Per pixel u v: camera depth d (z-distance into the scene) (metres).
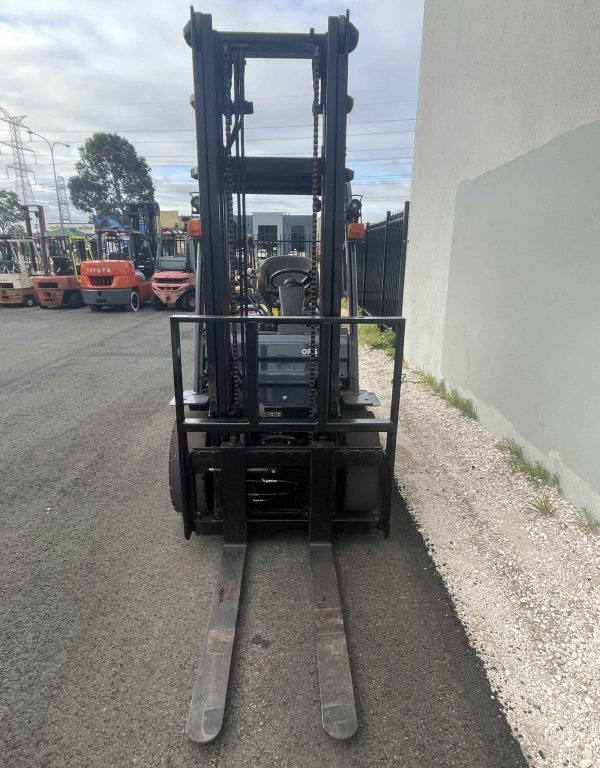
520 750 1.80
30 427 5.28
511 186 4.04
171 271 16.61
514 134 3.99
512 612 2.47
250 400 2.63
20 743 1.83
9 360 8.84
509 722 1.91
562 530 3.07
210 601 2.59
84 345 10.36
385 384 6.41
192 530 2.92
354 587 2.67
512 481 3.67
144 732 1.88
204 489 3.03
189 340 11.00
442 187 5.81
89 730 1.88
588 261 3.05
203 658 2.15
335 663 2.12
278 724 1.90
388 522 2.85
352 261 3.18
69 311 16.97
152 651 2.26
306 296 3.57
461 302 5.22
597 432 3.00
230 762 1.76
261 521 2.91
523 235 3.86
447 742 1.83
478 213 4.75
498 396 4.36
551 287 3.47
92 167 48.94
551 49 3.43
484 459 4.05
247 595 2.61
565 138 3.27
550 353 3.50
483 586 2.66
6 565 2.90
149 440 4.89
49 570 2.85
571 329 3.25
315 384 2.92
